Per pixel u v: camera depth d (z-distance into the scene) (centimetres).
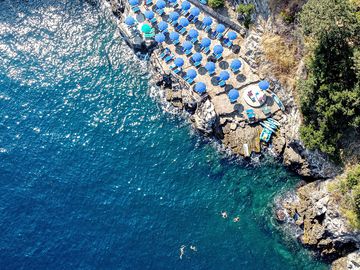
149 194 6519
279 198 6362
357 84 5638
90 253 6097
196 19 7612
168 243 6103
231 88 7025
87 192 6594
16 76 7762
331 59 5841
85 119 7262
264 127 6712
